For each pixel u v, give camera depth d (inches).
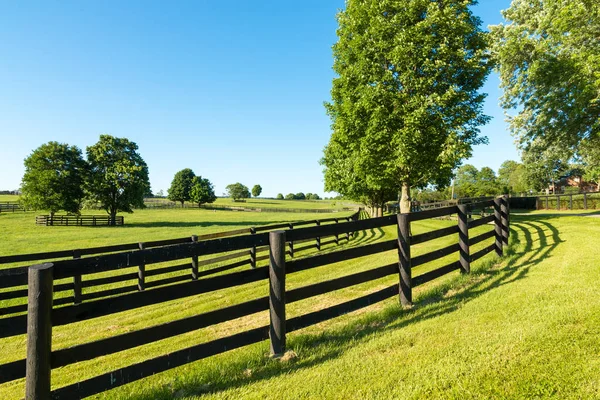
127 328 280.7
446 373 120.0
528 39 735.1
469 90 585.3
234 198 6471.5
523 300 187.3
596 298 174.1
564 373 113.0
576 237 366.6
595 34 625.9
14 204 2751.0
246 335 148.1
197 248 137.6
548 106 705.6
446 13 542.9
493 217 326.6
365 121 581.3
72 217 1958.7
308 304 273.0
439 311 191.9
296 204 5324.8
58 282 498.9
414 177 611.8
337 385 119.9
